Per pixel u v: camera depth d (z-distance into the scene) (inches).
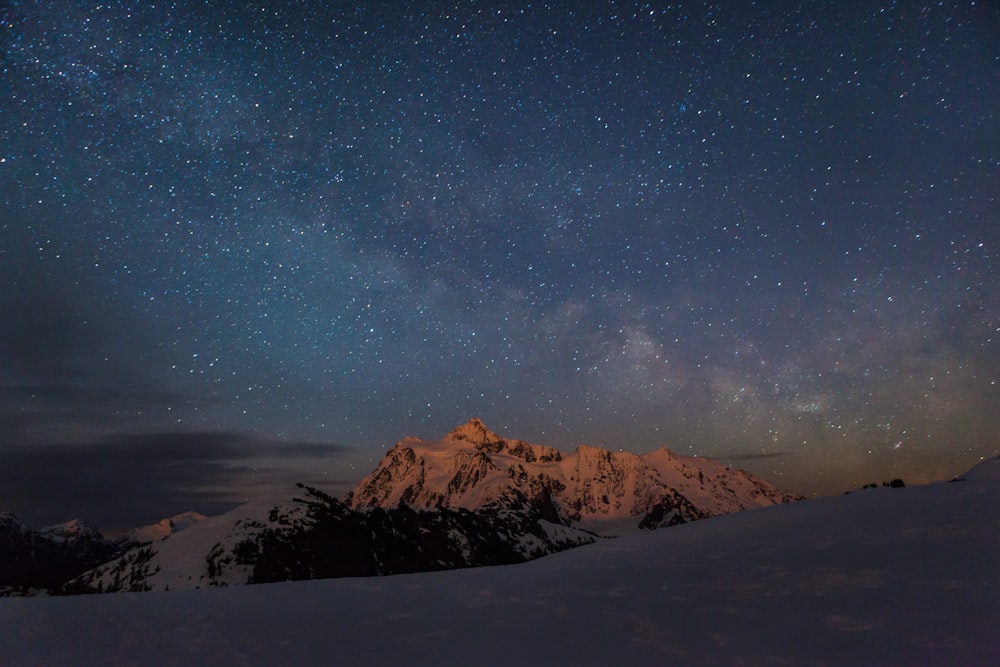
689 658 197.9
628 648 215.0
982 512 395.5
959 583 246.1
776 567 316.2
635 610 265.9
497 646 233.1
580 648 220.4
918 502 481.1
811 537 393.1
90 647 263.6
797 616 229.8
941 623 203.8
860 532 383.6
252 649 253.1
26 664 244.7
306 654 242.4
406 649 239.1
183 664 236.8
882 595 242.2
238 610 333.1
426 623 281.0
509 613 287.9
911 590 244.2
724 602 262.2
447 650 233.8
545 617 271.9
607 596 301.3
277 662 233.3
